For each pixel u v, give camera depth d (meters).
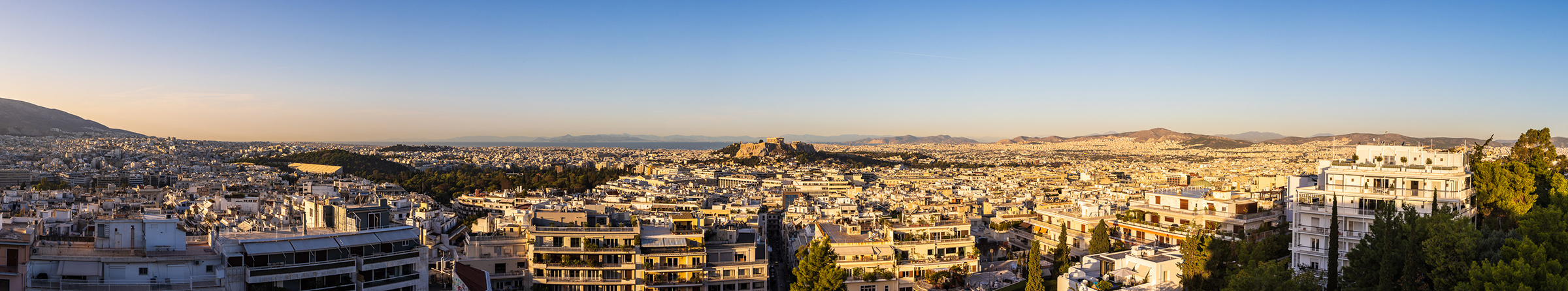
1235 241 181.62
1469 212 158.38
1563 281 110.00
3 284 105.81
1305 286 136.25
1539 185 182.38
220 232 131.50
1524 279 112.25
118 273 112.25
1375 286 130.00
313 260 122.06
